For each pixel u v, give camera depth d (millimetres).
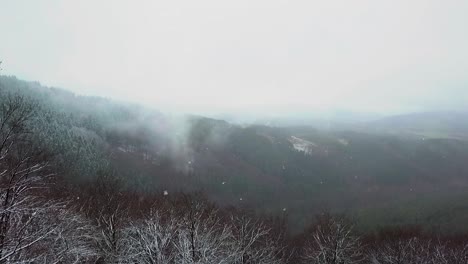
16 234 12016
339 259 30859
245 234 28188
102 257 20797
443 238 55375
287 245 40344
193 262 17938
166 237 18484
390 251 38250
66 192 25484
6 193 12453
